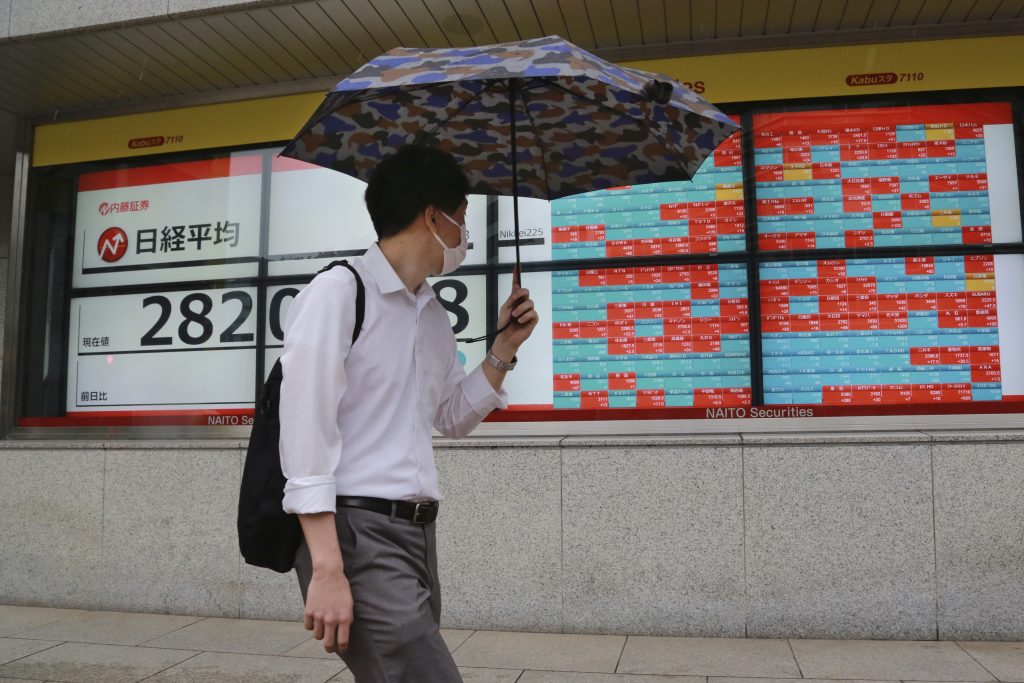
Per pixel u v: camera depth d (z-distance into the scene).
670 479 4.56
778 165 4.82
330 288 1.81
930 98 4.73
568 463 4.66
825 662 3.99
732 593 4.48
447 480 4.77
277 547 1.77
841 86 4.78
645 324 4.88
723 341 4.81
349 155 2.48
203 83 5.52
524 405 4.94
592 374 4.90
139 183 5.67
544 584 4.64
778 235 4.81
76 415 5.61
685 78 4.92
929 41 4.73
